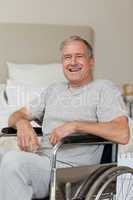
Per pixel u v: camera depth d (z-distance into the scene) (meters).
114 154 2.04
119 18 4.12
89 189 1.88
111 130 1.88
